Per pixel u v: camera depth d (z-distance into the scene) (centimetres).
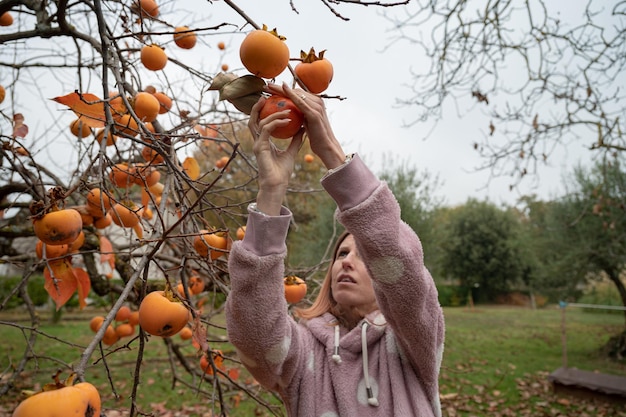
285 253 116
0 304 195
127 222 177
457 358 819
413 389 134
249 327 117
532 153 456
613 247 923
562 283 1050
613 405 572
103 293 296
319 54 114
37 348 789
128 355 737
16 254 315
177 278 232
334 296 158
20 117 183
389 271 117
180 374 646
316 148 116
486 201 2088
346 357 142
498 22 399
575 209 980
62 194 139
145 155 198
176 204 179
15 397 458
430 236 1205
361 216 114
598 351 931
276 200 114
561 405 578
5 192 266
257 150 110
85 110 145
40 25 199
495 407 557
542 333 1166
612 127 402
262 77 107
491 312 1784
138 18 217
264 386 142
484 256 2033
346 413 133
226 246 189
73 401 86
